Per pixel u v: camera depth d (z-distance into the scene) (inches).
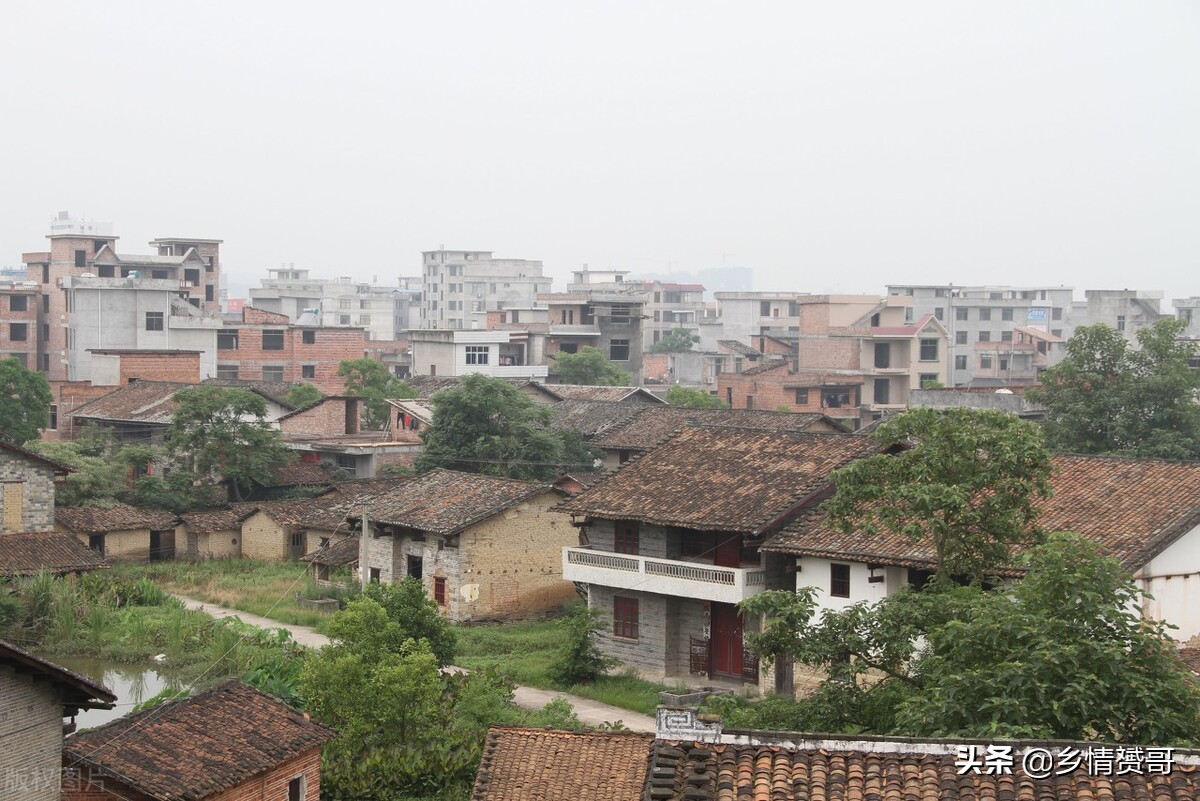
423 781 1159.0
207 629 1791.3
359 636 1274.6
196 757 930.7
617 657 1653.5
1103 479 1380.4
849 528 1211.9
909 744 651.5
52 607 1840.6
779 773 643.5
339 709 1197.1
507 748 979.3
